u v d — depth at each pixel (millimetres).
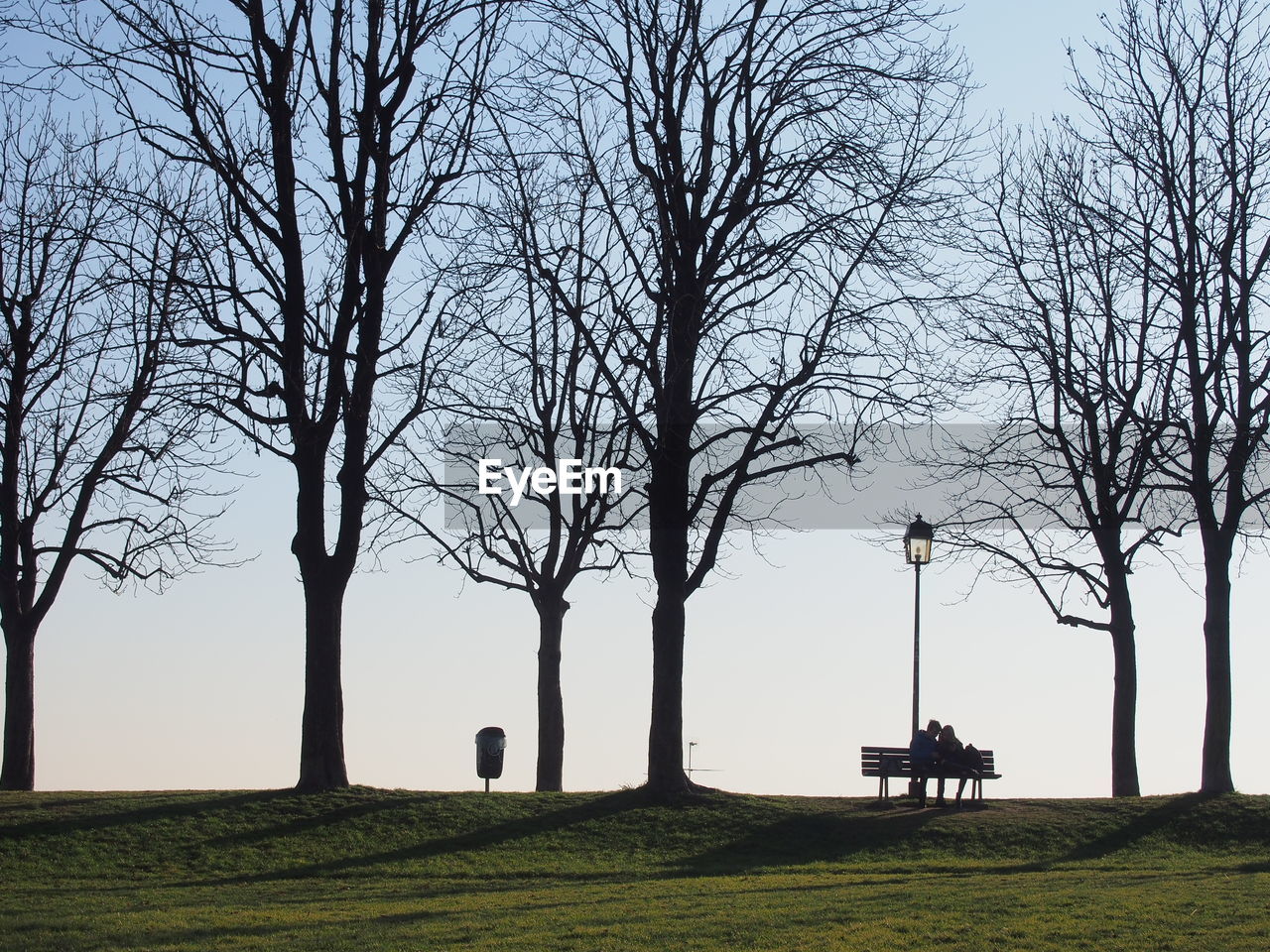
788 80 24734
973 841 22406
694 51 25078
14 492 30641
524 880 19516
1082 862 21219
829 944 14406
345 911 16375
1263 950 14078
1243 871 20328
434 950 14188
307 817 22281
